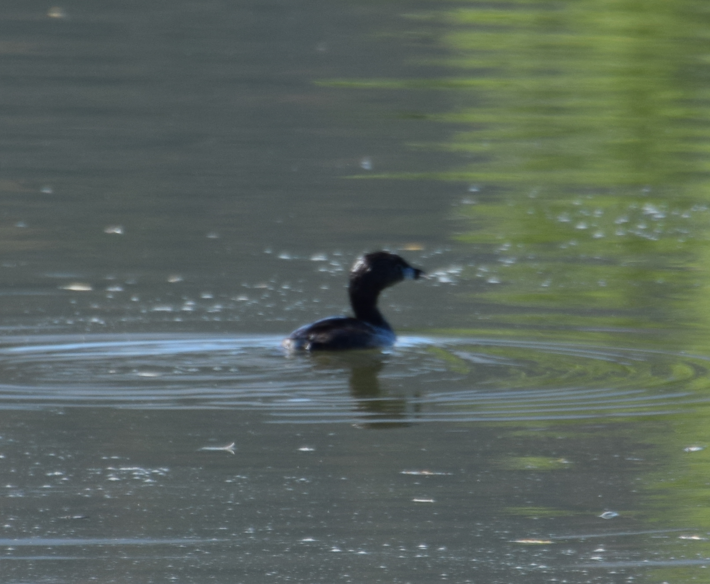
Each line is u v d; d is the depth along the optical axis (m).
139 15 38.25
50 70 31.58
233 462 10.59
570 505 9.88
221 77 31.31
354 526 9.48
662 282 17.55
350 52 34.00
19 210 20.94
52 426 11.27
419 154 25.47
